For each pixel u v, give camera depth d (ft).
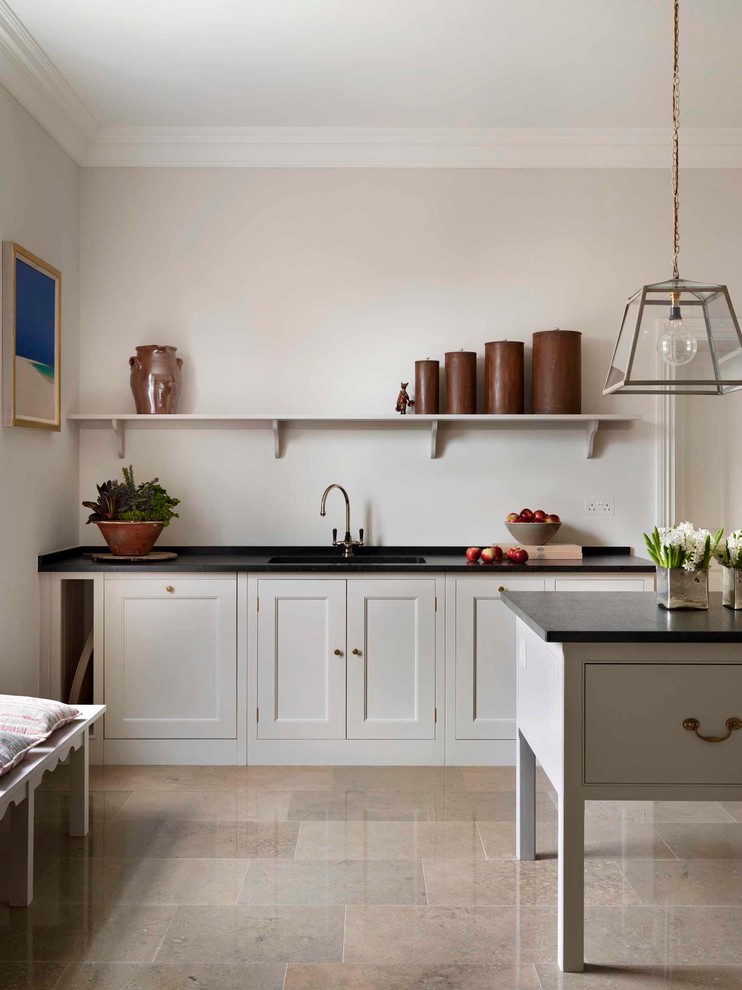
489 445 14.78
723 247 14.69
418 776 12.60
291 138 14.39
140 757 13.08
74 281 14.39
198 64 12.05
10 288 11.51
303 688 13.06
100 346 14.69
